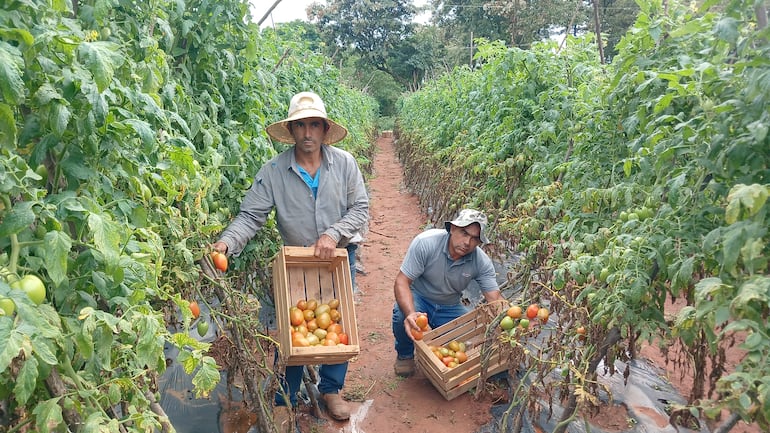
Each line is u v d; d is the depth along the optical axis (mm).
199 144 3014
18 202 1443
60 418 1303
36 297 1269
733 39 1864
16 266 1333
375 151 20016
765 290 1576
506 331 3018
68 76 1512
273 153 3857
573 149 4027
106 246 1453
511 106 5367
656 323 2299
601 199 3184
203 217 2625
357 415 3449
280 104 4484
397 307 3756
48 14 1625
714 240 1847
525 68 5141
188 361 1834
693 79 2457
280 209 3182
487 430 3266
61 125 1473
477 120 6832
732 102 1929
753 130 1766
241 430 3127
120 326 1487
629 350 2496
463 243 3439
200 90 3213
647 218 2449
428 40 35656
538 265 3625
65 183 1725
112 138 1780
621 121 3174
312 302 3139
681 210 2281
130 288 1718
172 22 2893
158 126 2273
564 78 4863
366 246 7406
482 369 3285
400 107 25547
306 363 2854
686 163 2516
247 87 3648
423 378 3885
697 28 2131
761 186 1623
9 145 1331
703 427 3162
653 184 2801
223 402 3377
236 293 2689
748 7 1953
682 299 4770
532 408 2787
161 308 2512
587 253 2977
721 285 1726
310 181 3178
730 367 3777
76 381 1453
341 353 2811
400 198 11211
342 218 3225
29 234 1429
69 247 1351
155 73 2277
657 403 3420
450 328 3643
